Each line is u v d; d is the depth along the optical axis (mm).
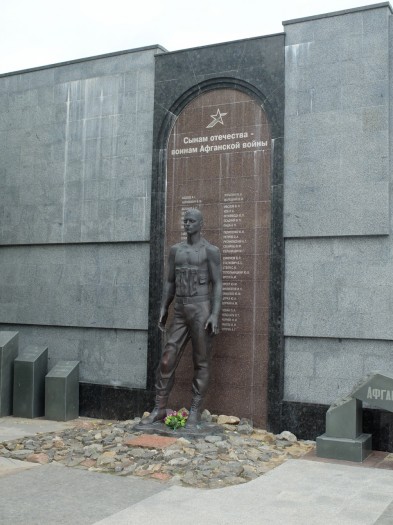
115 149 11641
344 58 9867
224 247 10492
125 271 11414
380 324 9352
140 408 10961
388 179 9438
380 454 8812
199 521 5840
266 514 6059
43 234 12234
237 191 10492
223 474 7320
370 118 9609
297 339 9930
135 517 5938
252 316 10203
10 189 12680
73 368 11320
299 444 9328
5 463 8016
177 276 9875
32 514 6012
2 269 12688
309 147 9984
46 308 12117
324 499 6547
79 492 6734
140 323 11164
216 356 10375
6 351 11453
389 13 9734
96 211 11719
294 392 9883
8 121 12836
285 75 10266
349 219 9617
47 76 12477
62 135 12219
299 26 10227
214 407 10344
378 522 5867
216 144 10719
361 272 9547
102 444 8797
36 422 10906
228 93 10703
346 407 8461
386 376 8297
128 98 11594
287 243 10078
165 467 7598
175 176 11000
